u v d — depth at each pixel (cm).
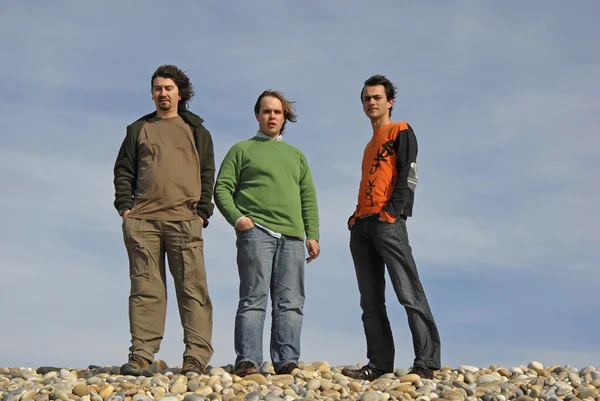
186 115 544
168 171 526
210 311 539
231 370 554
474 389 498
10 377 536
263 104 553
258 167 540
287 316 537
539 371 568
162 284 532
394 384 496
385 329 552
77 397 457
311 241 558
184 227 526
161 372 547
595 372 557
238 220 528
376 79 550
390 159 533
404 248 527
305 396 469
